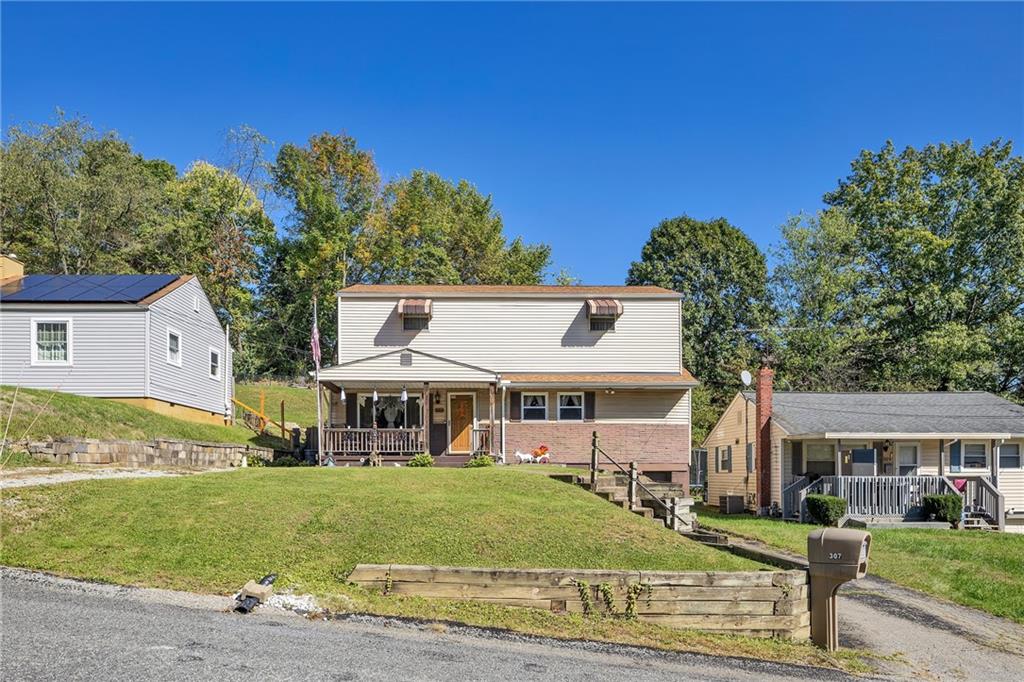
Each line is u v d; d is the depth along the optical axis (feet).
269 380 151.23
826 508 68.90
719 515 84.23
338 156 162.50
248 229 156.66
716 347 146.72
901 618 35.94
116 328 72.38
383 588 29.09
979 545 56.54
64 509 34.04
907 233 124.77
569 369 84.89
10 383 70.74
